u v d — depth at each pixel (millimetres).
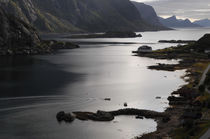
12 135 70000
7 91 116875
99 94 114938
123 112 88125
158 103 101500
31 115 85562
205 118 76812
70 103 100188
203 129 67812
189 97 103938
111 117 83250
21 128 74812
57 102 101000
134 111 88500
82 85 132125
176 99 103875
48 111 89875
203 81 133000
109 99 106500
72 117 82125
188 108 88438
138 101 104562
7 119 81625
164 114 85812
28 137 69062
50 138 68812
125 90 123625
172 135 68750
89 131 73750
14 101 101250
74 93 115438
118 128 76062
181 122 74812
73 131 73562
